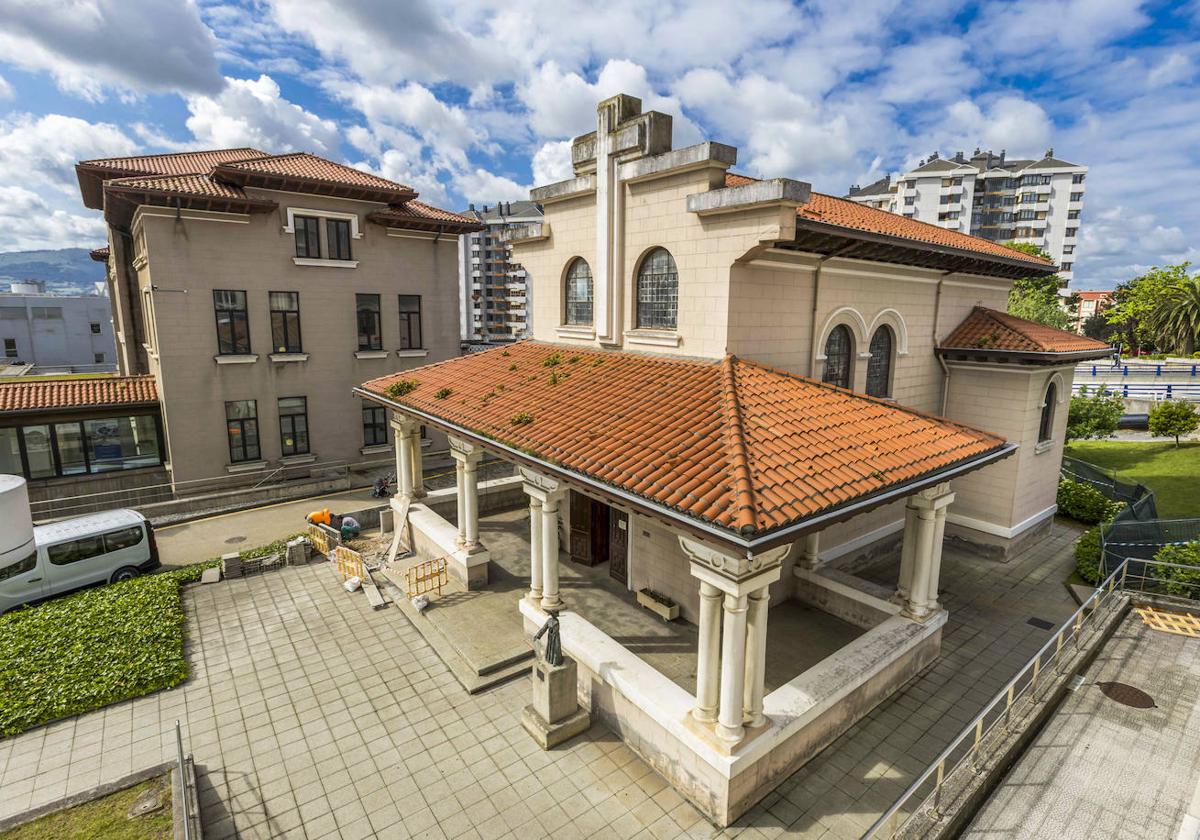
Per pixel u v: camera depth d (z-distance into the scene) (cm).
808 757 944
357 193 2416
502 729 1029
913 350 1672
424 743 995
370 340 2625
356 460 2622
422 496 1836
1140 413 3584
